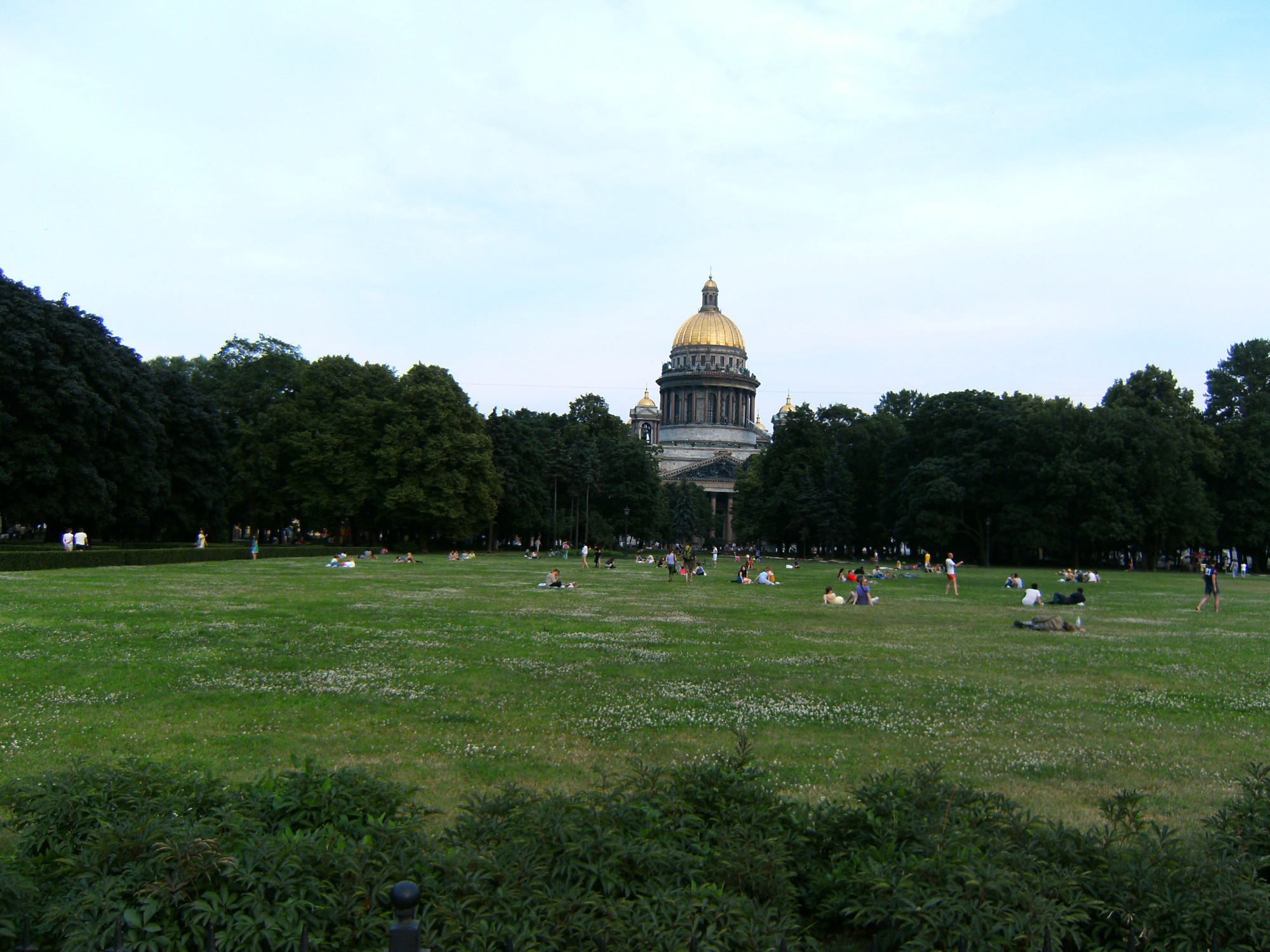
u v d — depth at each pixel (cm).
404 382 9919
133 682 1772
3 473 6166
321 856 768
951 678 2020
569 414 14912
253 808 891
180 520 8569
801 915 845
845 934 824
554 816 835
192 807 881
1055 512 9162
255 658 2070
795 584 5819
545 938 693
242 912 735
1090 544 9719
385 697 1708
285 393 10325
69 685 1727
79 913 712
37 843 839
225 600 3381
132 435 7431
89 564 5316
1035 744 1461
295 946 704
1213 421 11031
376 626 2717
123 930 717
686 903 714
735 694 1789
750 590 5019
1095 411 9638
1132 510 8988
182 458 8531
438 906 722
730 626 2983
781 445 12656
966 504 9950
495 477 10100
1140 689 1939
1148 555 9819
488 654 2222
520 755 1338
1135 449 9181
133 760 981
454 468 9538
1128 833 904
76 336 6844
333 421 9456
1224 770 1340
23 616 2628
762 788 974
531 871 758
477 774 1241
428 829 1017
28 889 739
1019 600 4484
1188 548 10556
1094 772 1312
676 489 18988
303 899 732
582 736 1455
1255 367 10950
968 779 1261
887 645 2555
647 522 13662
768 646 2478
